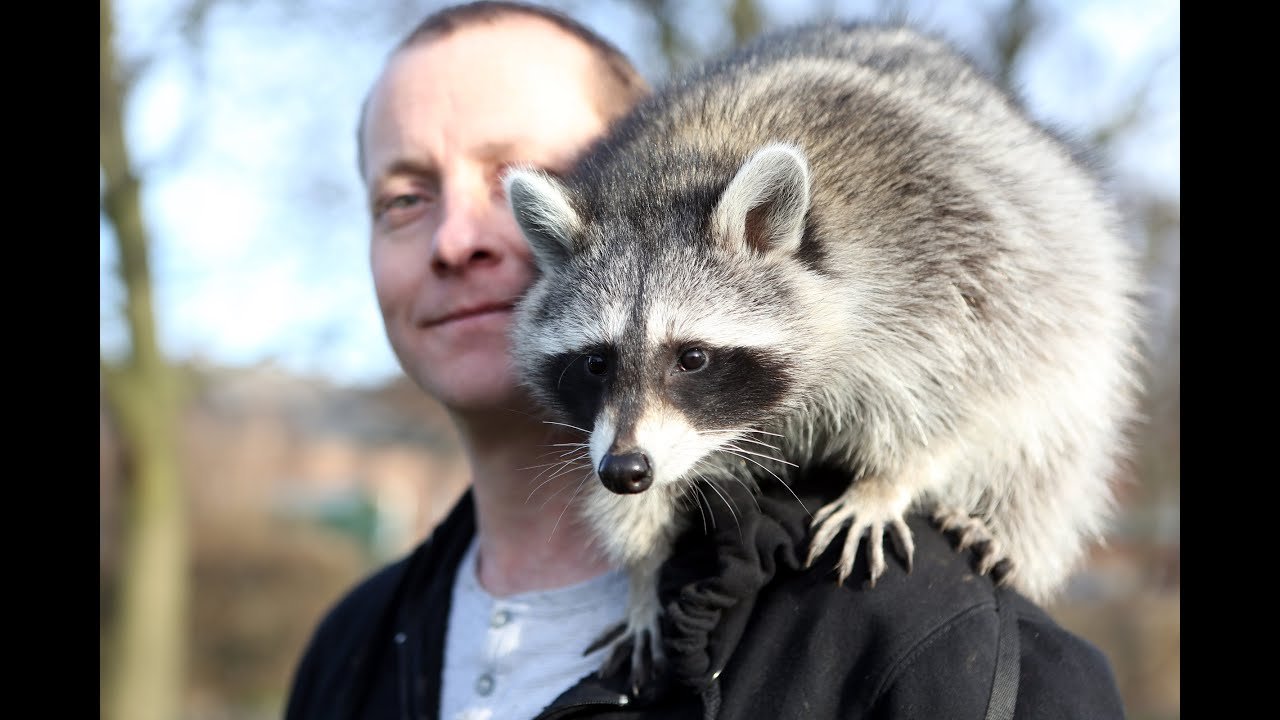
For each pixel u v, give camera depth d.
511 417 1.01
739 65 1.12
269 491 6.47
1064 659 0.86
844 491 0.98
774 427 1.03
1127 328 1.08
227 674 5.30
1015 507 1.03
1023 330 0.99
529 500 1.01
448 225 1.00
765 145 1.02
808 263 1.01
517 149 1.02
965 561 0.91
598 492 0.98
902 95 1.04
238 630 5.39
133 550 3.27
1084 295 1.01
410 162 1.02
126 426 3.25
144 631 3.25
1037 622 0.88
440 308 1.01
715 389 1.00
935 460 0.99
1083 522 1.07
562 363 1.02
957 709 0.83
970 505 1.02
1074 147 1.14
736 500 0.91
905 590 0.88
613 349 1.00
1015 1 2.69
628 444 0.96
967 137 1.02
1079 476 1.04
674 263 1.01
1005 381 0.99
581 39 1.07
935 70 1.10
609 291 1.01
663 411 0.99
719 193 1.02
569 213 1.02
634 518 0.96
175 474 3.35
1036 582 1.05
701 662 0.86
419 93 1.02
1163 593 3.47
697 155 1.04
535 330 1.03
